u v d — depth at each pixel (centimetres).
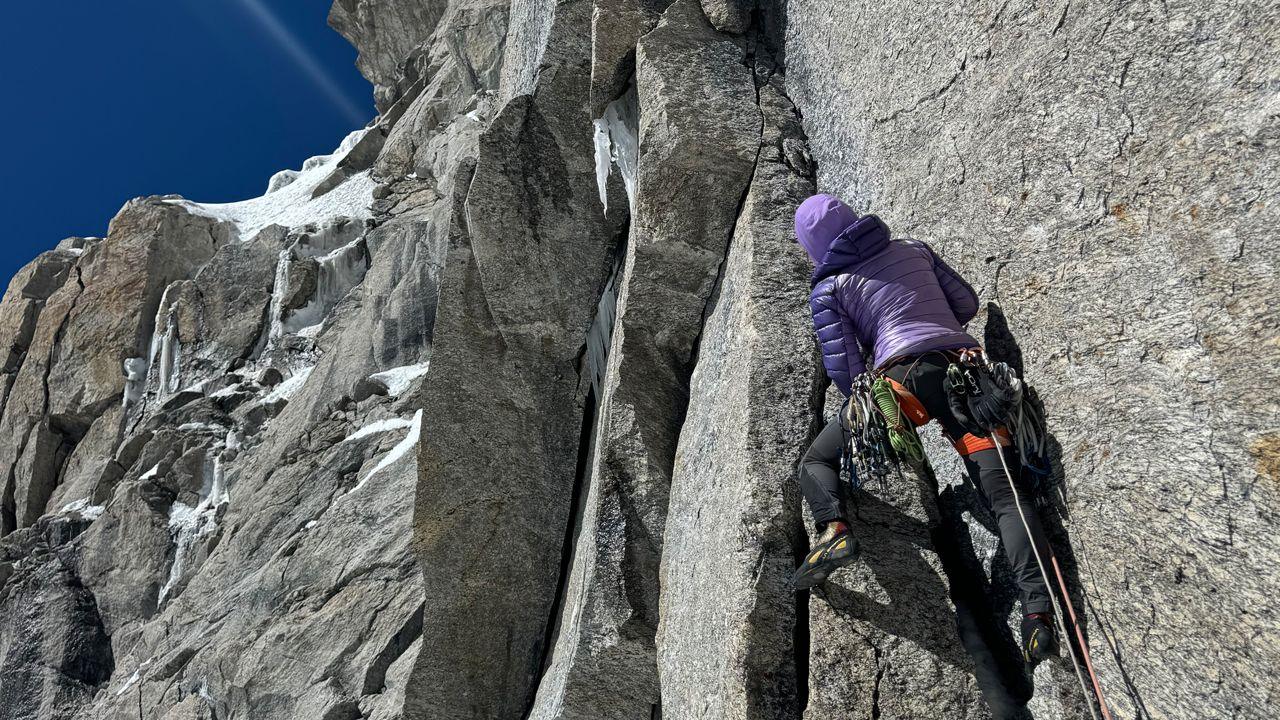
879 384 290
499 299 617
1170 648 239
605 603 455
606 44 579
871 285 310
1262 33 240
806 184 469
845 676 304
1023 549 266
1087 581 268
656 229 491
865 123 431
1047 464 285
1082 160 294
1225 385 234
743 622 329
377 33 2795
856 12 451
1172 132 262
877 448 291
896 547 327
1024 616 263
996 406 274
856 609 315
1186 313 249
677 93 501
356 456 1136
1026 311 308
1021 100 325
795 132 495
